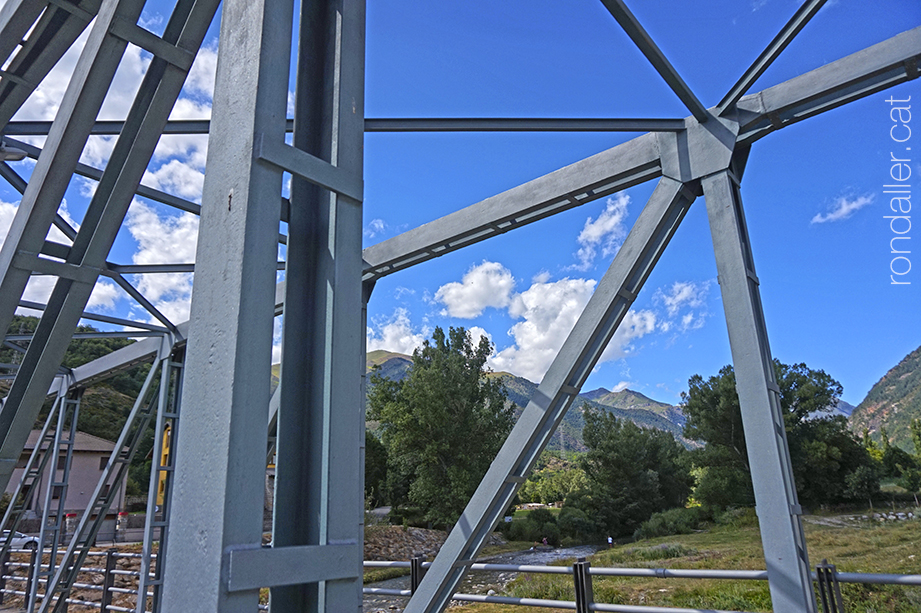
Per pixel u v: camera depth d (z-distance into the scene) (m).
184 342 8.58
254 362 1.42
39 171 3.48
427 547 30.33
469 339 36.72
